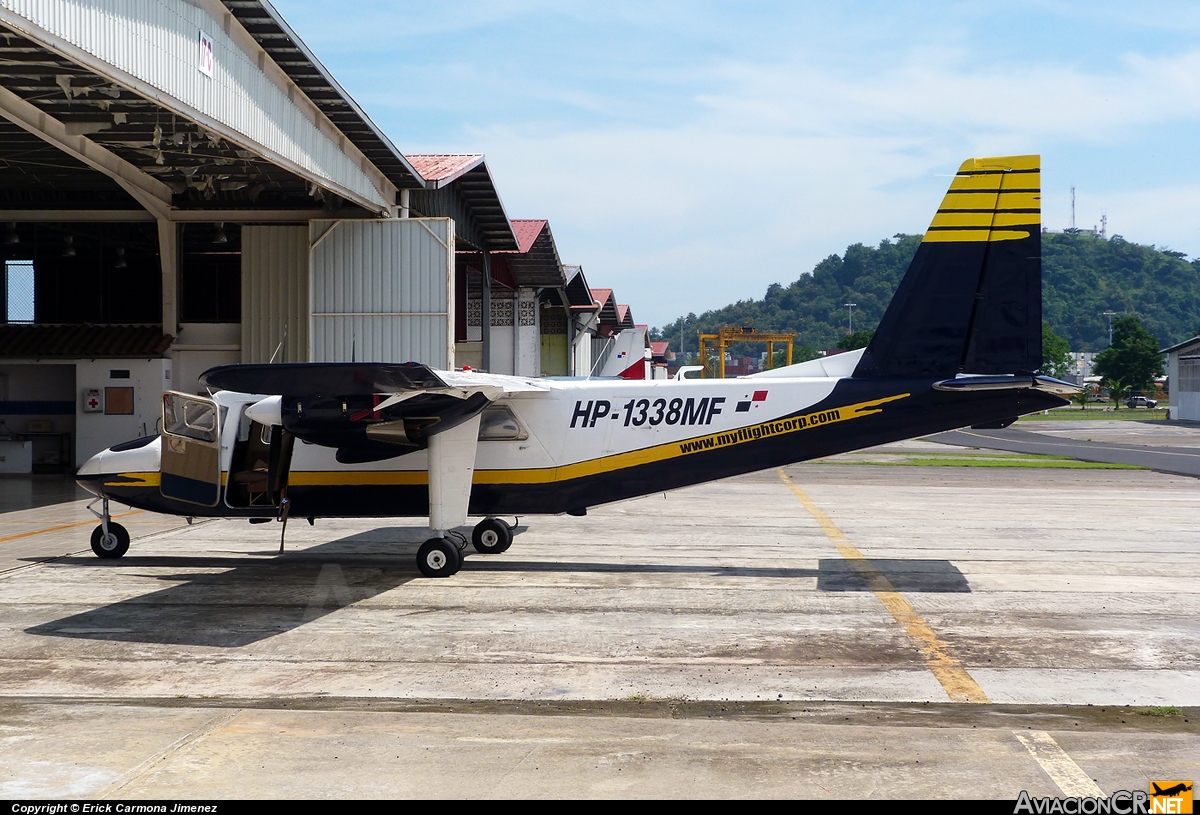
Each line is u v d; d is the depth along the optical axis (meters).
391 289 22.80
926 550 14.45
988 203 12.37
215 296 26.92
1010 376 12.34
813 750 6.34
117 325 26.36
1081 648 8.91
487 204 28.31
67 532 16.22
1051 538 15.71
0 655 8.66
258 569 12.87
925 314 12.55
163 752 6.28
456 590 11.51
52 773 5.93
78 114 17.30
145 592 11.37
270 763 6.09
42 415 27.25
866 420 12.61
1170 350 77.12
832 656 8.66
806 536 15.88
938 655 8.69
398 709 7.21
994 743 6.48
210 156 19.80
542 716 7.04
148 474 13.20
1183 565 13.19
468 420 12.30
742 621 9.96
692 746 6.41
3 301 27.62
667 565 13.18
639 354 51.28
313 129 19.11
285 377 10.27
